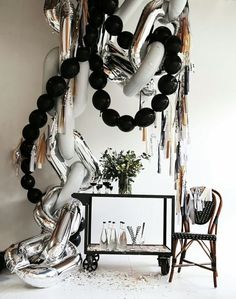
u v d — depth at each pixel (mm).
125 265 3488
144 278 3072
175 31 2785
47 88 2715
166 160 3814
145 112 2611
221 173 3812
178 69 2545
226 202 3775
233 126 3869
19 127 3816
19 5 3975
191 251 3697
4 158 3766
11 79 3881
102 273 3191
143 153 3484
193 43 3953
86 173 3186
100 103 2725
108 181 3436
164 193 3793
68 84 2795
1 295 2615
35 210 3084
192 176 3807
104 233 3275
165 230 3520
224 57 3949
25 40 3941
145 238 3781
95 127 3885
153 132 3770
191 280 3088
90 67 2801
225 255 3699
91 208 3662
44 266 2783
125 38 2734
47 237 2982
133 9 2920
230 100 3902
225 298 2639
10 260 2785
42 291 2709
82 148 3088
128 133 3875
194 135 3855
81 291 2719
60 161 3072
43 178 3760
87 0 2742
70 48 2693
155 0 2633
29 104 3857
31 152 3066
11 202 3734
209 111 3885
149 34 2680
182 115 2812
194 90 3908
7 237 3709
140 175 3818
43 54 3930
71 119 2857
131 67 2852
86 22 2732
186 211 3158
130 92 2732
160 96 2557
